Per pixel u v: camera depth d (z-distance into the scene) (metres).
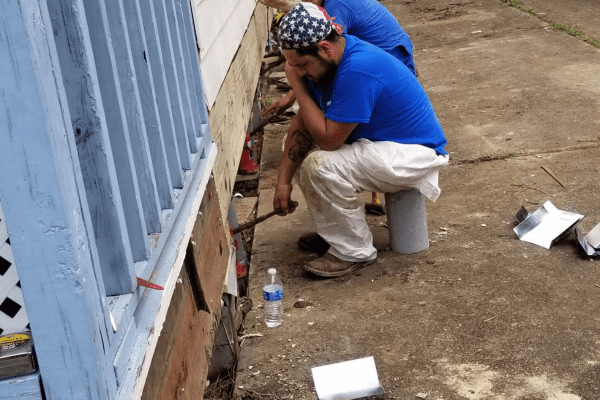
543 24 9.36
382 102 3.44
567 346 2.86
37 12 1.10
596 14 9.59
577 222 3.80
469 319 3.12
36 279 1.16
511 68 7.46
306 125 3.49
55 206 1.12
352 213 3.57
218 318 2.65
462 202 4.47
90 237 1.28
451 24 10.17
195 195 2.33
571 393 2.57
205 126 2.77
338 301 3.44
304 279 3.73
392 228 3.83
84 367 1.23
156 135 1.98
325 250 4.03
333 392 2.70
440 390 2.66
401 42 4.12
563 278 3.40
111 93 1.57
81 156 1.40
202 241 2.51
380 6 4.13
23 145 1.09
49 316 1.18
